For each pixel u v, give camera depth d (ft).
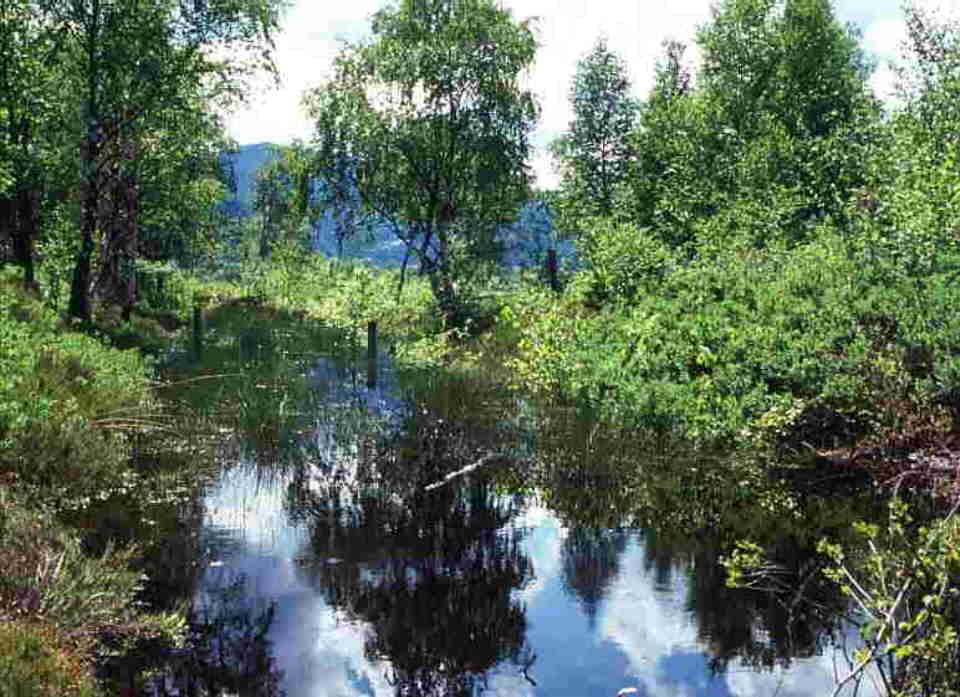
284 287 119.24
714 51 117.91
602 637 19.47
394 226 96.43
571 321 49.75
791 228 69.62
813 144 90.17
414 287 99.35
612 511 28.71
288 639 19.34
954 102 57.82
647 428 37.68
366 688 17.28
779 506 28.43
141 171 81.00
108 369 44.47
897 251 40.60
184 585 22.50
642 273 59.88
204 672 17.71
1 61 67.87
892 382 31.32
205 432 39.04
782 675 17.40
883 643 17.40
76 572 20.29
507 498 30.53
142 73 72.64
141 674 17.65
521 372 50.21
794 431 33.45
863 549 23.86
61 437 30.30
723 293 46.09
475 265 92.53
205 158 93.35
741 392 35.99
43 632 16.74
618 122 150.82
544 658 18.58
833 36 117.50
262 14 74.28
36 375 35.99
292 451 36.65
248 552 25.00
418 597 21.93
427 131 92.17
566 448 35.63
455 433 39.14
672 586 22.33
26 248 77.15
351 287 94.07
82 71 72.84
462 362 61.21
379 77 92.27
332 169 94.17
